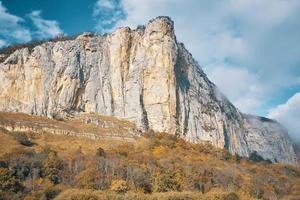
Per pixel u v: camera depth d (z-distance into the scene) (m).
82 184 143.50
